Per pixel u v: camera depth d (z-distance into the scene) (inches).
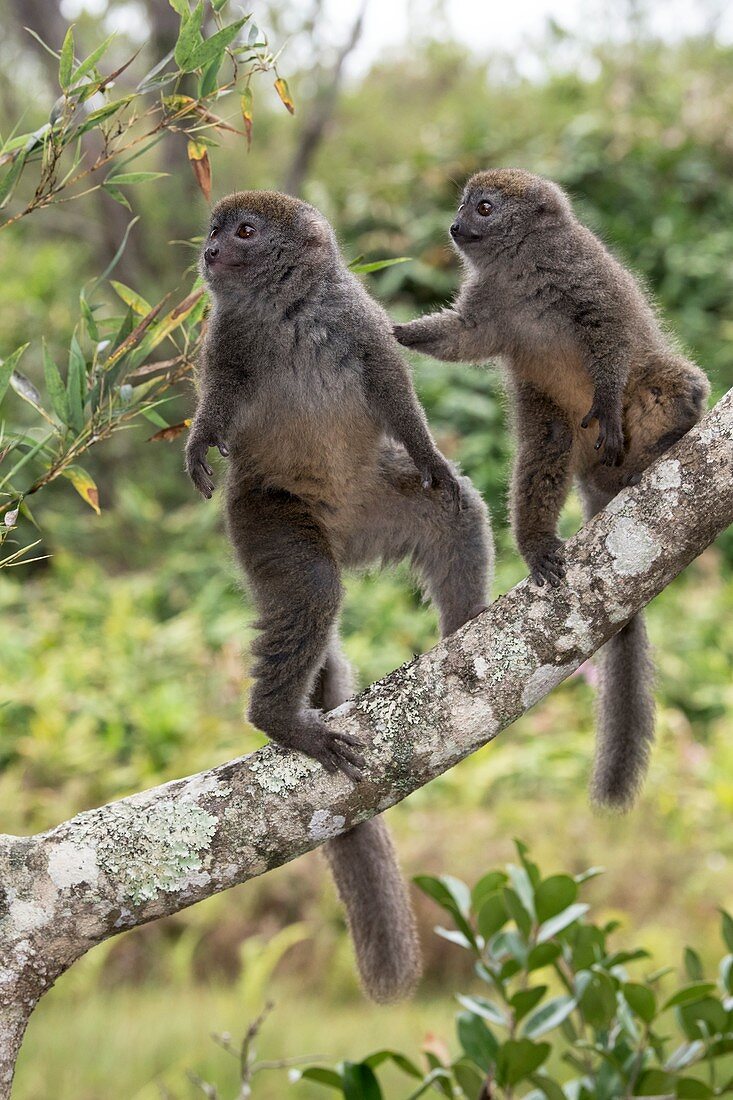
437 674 304.8
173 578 1238.9
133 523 1332.4
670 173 1492.4
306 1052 663.8
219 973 818.8
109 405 347.3
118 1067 652.7
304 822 293.9
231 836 289.9
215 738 983.0
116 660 1085.1
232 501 396.5
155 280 1481.3
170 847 286.7
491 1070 362.9
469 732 301.7
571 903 360.2
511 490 414.6
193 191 1467.8
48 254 1465.3
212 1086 406.3
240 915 841.5
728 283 1375.5
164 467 1432.1
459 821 899.4
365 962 386.3
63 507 1418.6
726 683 1044.5
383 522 408.5
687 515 305.3
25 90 1585.9
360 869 389.4
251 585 386.6
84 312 352.8
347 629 1118.4
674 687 1046.4
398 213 1480.1
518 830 887.1
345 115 1726.1
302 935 784.3
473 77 1818.4
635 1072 362.0
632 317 402.6
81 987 775.1
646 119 1544.0
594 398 385.4
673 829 876.0
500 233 408.5
